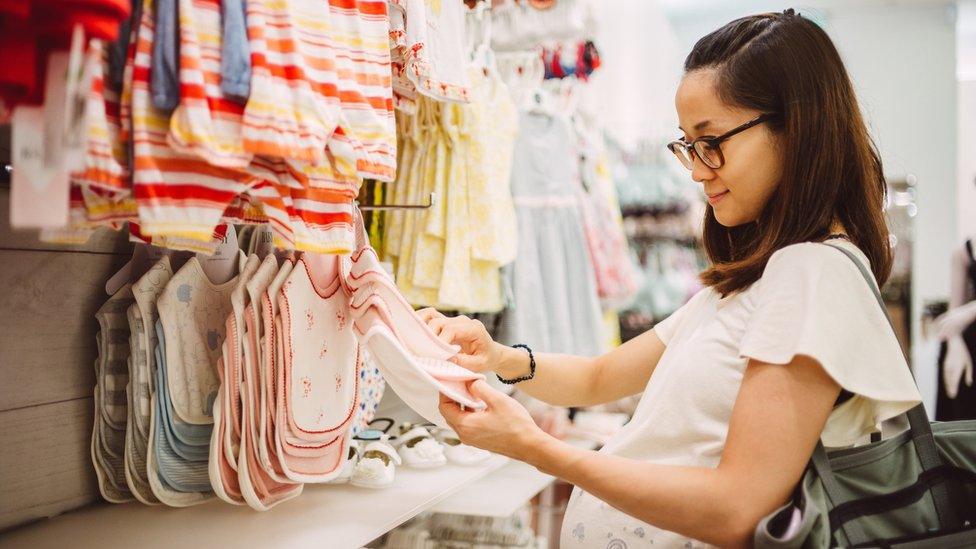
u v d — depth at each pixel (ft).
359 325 3.92
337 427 4.24
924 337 13.03
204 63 2.57
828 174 3.16
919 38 13.32
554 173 7.96
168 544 3.54
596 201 8.86
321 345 4.14
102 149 2.43
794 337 2.84
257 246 4.72
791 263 3.01
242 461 3.83
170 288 3.96
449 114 6.43
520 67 8.04
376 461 4.74
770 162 3.23
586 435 8.36
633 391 4.56
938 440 3.23
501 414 3.28
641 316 12.17
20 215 2.16
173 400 3.92
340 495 4.53
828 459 2.98
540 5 7.72
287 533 3.76
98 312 3.98
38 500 3.82
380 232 6.71
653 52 11.12
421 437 5.54
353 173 3.16
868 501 2.93
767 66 3.16
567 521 3.79
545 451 3.16
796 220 3.18
